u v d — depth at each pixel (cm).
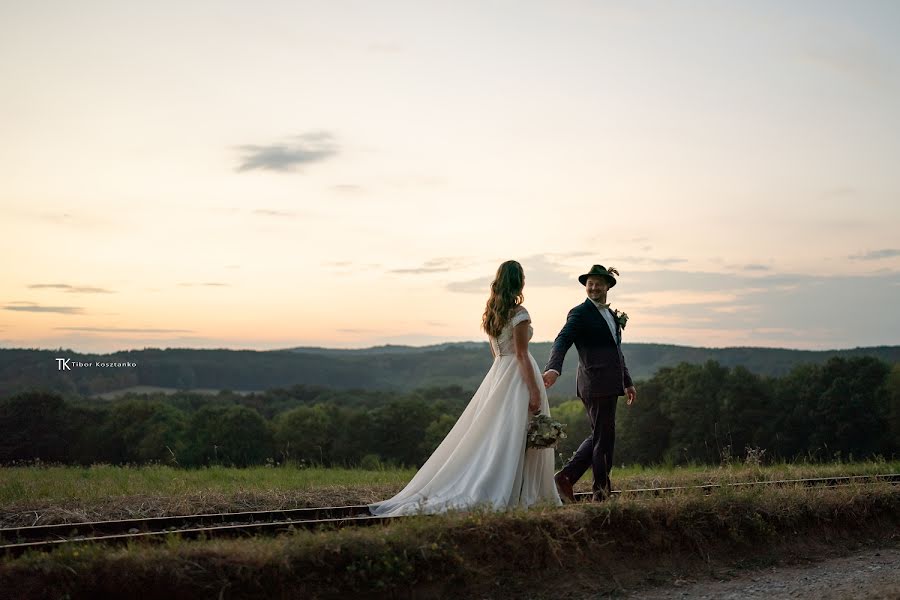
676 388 5934
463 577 583
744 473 1127
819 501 791
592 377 815
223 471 1332
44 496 900
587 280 847
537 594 597
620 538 670
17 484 1015
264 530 648
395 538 579
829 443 5203
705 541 702
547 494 759
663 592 624
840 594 583
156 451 5900
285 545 556
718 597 603
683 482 1029
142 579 511
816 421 5297
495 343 783
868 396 5169
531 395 750
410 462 6925
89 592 504
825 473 1154
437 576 576
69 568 506
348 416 7150
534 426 737
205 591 517
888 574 649
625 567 654
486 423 755
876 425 5112
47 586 500
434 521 611
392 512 713
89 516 770
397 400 7231
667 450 5941
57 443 5797
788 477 1068
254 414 6575
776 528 745
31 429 5788
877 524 805
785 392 5603
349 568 548
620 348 833
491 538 609
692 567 679
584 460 830
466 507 672
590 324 823
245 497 879
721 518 716
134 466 1512
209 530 634
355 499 884
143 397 7444
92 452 5894
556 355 800
